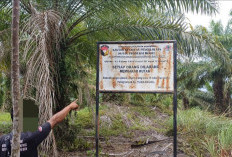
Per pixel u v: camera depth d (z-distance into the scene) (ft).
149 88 14.71
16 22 8.61
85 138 23.95
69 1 19.53
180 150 18.52
